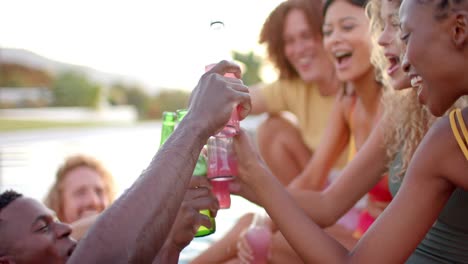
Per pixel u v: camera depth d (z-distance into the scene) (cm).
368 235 133
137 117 2956
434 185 127
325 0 249
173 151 113
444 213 146
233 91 129
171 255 152
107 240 98
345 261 136
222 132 149
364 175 197
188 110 127
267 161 344
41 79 2986
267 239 208
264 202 153
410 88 176
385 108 192
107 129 1769
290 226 147
